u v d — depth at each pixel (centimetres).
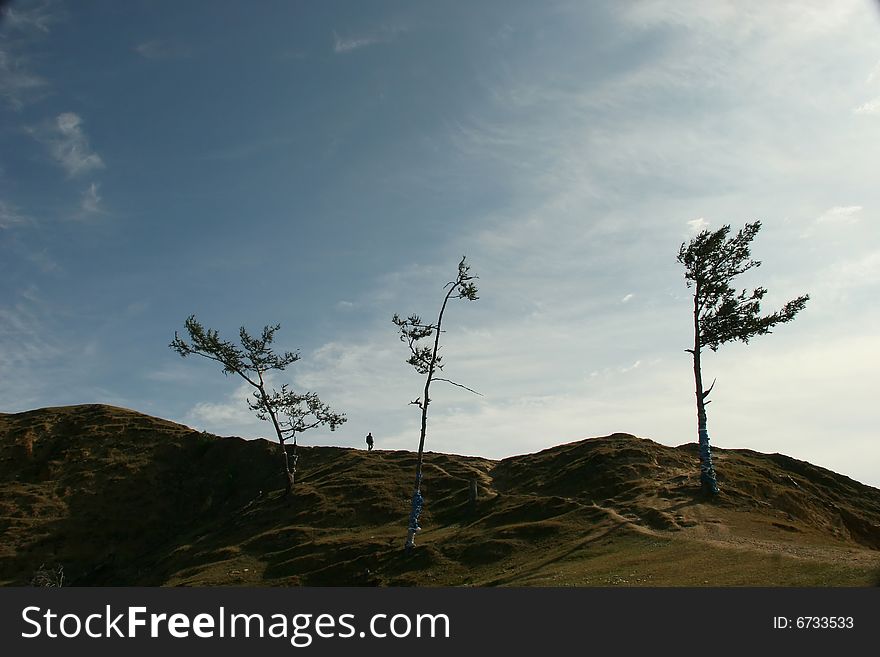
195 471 9100
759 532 4138
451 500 6912
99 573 6994
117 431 9850
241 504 8256
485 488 7094
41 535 7519
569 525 5028
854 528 5575
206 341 7862
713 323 5219
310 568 5459
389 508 6894
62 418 10256
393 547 5462
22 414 10556
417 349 5522
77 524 7794
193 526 7975
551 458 7631
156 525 8000
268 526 6981
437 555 5019
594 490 6031
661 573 3334
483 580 4253
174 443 9569
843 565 2898
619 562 3784
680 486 5494
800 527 4400
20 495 8306
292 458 9262
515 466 7788
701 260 5291
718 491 5119
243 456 9356
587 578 3509
